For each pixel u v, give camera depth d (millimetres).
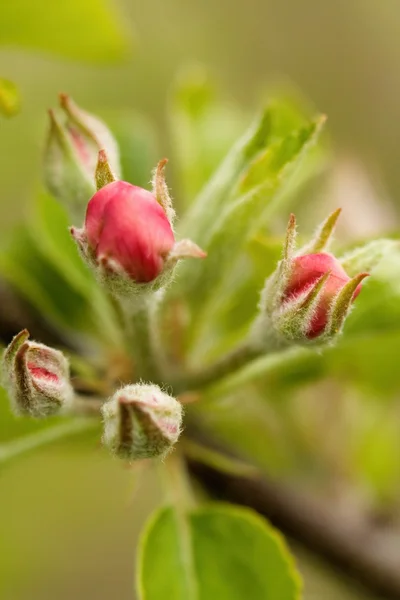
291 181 238
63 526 383
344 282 211
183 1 501
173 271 205
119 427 203
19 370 210
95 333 255
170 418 203
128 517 405
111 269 201
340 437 277
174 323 235
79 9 249
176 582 228
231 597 228
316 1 537
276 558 230
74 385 231
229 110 275
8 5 246
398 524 268
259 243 236
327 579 290
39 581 381
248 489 256
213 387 233
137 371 229
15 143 372
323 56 540
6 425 236
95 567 403
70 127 227
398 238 233
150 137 266
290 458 273
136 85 458
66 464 376
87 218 201
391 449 275
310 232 271
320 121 226
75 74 432
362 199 276
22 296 255
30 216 255
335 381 270
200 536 231
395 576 261
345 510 271
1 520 367
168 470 235
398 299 234
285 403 271
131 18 486
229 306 249
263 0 526
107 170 202
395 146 538
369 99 544
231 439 261
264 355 225
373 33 567
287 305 213
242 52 522
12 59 415
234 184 230
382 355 261
